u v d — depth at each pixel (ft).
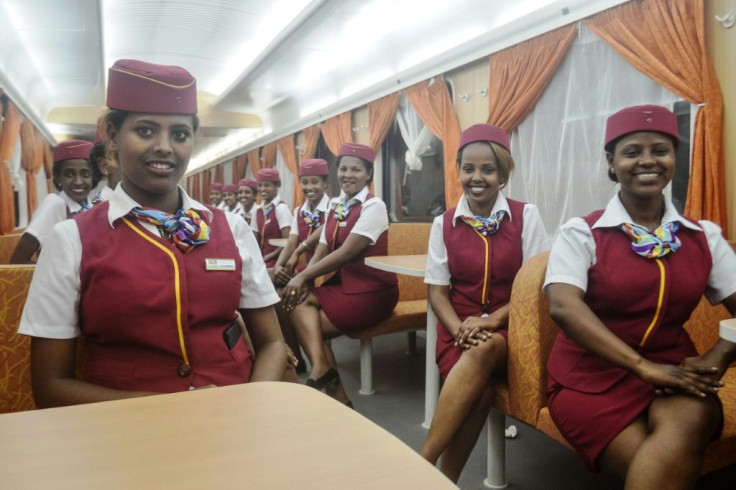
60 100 39.47
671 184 12.44
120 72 4.16
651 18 12.10
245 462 2.23
